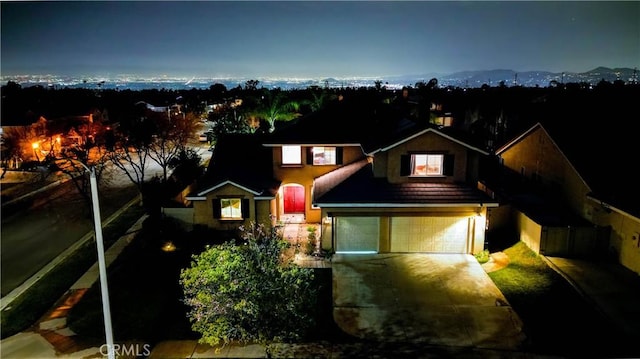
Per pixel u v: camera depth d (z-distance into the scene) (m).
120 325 16.88
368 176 23.94
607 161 22.06
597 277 18.95
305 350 15.17
